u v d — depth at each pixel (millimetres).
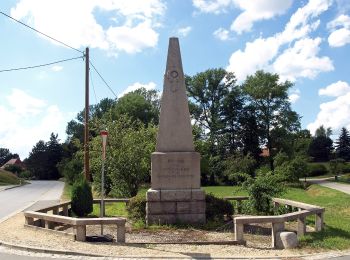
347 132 103688
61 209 17141
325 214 16531
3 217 16672
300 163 51125
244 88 65812
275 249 9883
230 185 59188
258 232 12453
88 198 16938
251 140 65500
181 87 14109
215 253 9367
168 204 13523
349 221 14234
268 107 63938
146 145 25719
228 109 66312
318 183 52125
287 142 61281
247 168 55375
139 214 13984
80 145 32625
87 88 23609
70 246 9953
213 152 62656
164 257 8992
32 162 95375
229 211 14258
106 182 28312
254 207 15945
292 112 63062
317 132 119312
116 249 9680
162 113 14039
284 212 15039
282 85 62781
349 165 77188
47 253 9500
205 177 60938
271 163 62281
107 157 24672
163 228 12883
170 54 14180
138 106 64875
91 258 8992
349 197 25016
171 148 13906
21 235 11438
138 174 24734
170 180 13719
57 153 94688
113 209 19469
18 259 8922
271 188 15836
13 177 64250
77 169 46219
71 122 96688
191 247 9977
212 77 65000
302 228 11109
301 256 9188
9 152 134375
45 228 12109
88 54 23547
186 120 14016
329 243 10305
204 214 13562
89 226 13625
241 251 9594
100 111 80125
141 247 9914
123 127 28109
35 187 47656
